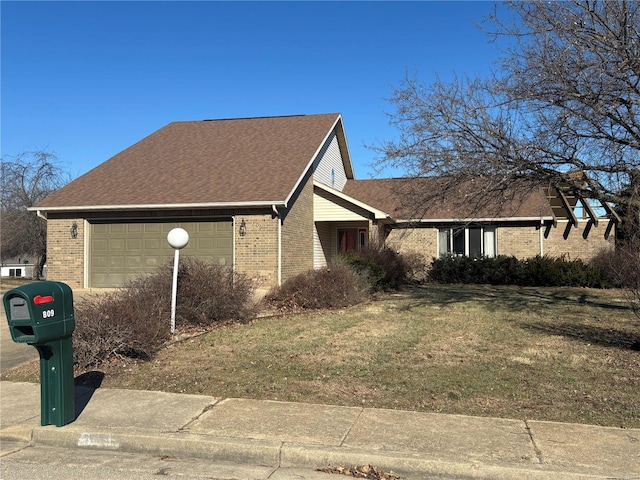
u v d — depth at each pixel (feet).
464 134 40.42
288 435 17.52
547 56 36.22
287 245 55.26
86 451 17.78
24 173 97.60
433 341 31.04
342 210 63.93
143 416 19.54
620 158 36.78
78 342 25.72
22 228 95.35
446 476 15.23
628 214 38.65
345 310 43.55
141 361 27.17
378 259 57.21
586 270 63.57
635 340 30.55
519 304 47.21
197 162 62.90
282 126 71.87
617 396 20.90
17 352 30.86
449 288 62.54
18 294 17.53
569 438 17.02
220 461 16.83
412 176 42.06
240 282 38.27
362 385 22.86
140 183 59.00
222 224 54.60
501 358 26.84
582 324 36.45
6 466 16.38
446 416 19.11
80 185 60.59
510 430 17.74
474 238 71.92
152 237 56.34
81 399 21.59
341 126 75.97
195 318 35.47
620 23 33.91
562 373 24.00
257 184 55.26
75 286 57.52
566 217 70.44
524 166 38.32
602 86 34.32
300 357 27.55
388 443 16.75
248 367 25.91
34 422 19.27
